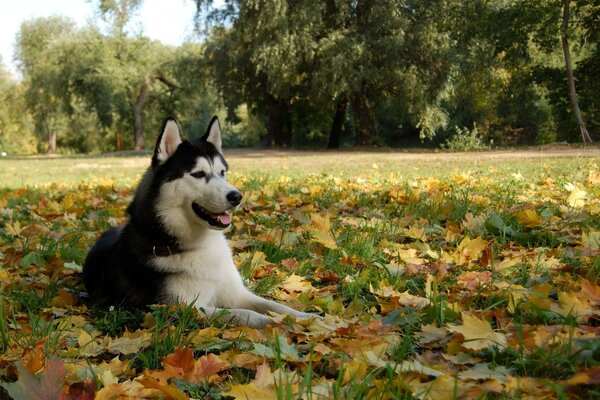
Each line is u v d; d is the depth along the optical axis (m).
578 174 4.23
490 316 1.32
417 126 14.32
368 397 0.91
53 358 0.99
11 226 2.52
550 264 1.70
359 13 13.35
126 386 0.99
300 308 1.55
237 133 25.12
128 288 1.57
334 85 12.52
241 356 1.12
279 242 2.18
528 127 18.14
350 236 2.18
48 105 24.94
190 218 1.52
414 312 1.35
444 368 1.04
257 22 13.00
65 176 7.15
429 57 13.29
